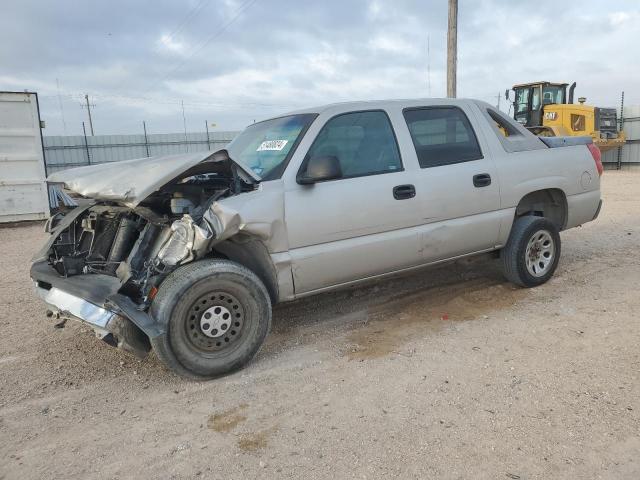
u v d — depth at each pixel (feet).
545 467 8.78
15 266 26.17
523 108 71.77
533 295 17.46
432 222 15.48
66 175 15.19
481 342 13.89
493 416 10.34
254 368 13.07
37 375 13.24
